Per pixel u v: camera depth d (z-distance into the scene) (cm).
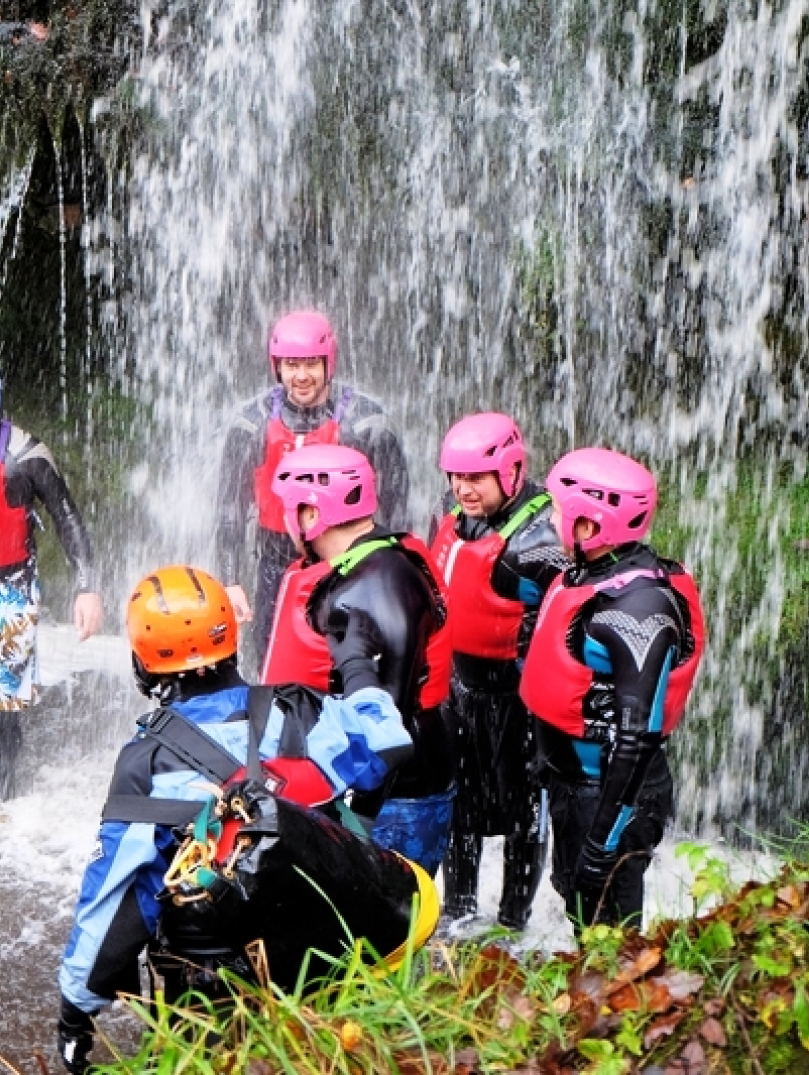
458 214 1361
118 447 1513
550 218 1333
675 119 1302
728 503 1281
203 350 1481
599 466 611
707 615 1154
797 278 1334
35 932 748
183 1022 448
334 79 1340
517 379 1391
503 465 711
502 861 870
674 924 498
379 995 449
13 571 891
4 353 1562
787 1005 432
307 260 1416
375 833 643
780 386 1348
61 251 1462
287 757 471
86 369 1542
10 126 1312
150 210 1405
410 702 607
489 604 723
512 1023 448
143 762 460
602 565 621
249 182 1373
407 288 1399
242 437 891
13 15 1312
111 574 1456
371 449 881
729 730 1111
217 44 1327
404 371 1423
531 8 1302
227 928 438
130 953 455
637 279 1340
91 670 1146
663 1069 423
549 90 1316
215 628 479
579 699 616
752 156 1302
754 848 1031
